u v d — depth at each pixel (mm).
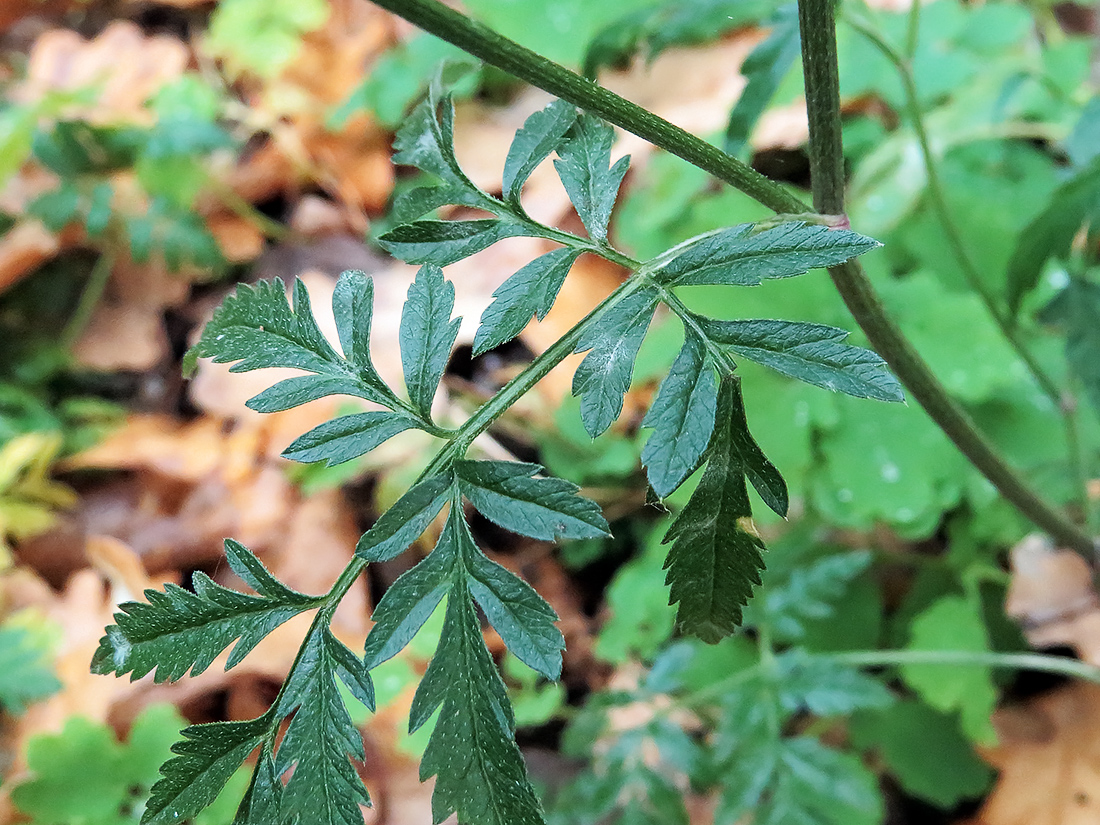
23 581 369
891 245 386
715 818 265
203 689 338
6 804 304
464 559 157
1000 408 336
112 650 157
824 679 277
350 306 170
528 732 348
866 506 323
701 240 161
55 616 360
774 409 345
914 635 308
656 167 421
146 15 579
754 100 227
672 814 269
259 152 510
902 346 195
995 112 358
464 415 408
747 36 460
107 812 269
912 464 325
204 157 480
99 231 438
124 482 414
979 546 331
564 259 168
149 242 446
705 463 155
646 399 386
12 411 418
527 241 460
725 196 400
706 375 154
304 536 394
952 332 341
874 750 316
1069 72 406
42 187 507
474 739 154
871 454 330
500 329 165
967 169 399
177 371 467
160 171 456
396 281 468
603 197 170
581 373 157
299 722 159
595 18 453
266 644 355
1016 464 324
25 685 308
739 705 280
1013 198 386
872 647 331
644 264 162
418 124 181
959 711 305
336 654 159
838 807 277
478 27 152
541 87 156
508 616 156
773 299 362
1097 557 249
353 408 417
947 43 423
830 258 153
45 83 520
